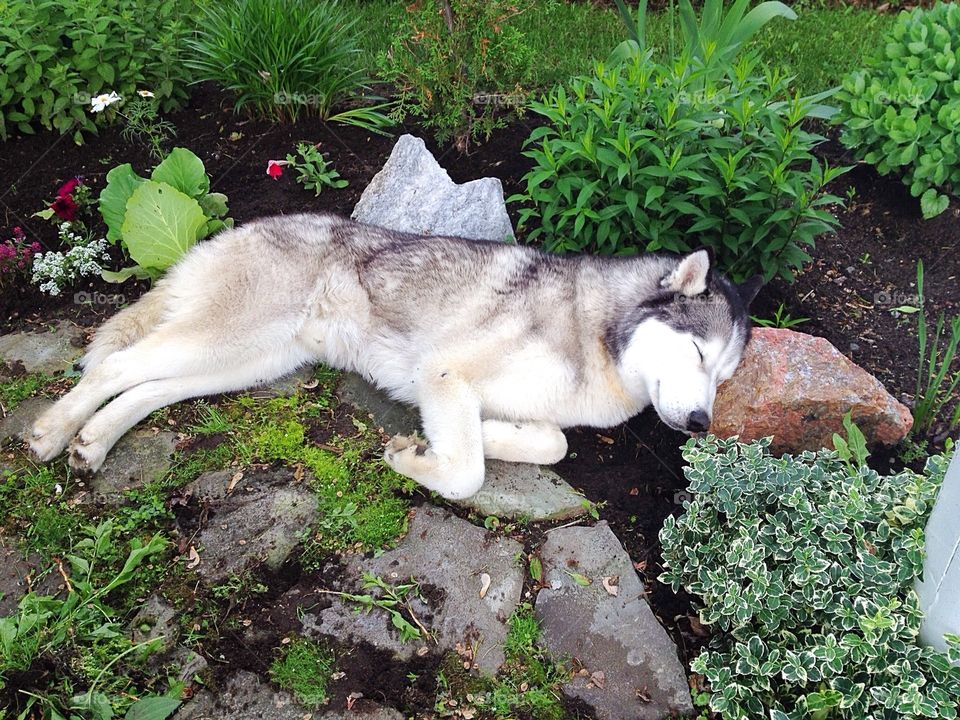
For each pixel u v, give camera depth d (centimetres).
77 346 135
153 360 120
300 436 120
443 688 95
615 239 146
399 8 222
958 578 84
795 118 140
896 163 164
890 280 159
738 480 101
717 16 177
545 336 121
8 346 133
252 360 126
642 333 120
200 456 115
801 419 122
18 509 109
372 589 102
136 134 173
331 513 109
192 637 97
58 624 96
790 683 93
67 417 115
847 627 90
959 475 82
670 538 105
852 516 97
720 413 124
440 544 107
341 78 181
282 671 94
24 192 162
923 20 176
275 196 165
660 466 126
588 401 124
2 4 161
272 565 104
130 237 136
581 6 253
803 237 142
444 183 153
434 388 118
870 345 146
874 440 126
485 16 159
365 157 173
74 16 168
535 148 168
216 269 125
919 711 83
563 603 103
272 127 179
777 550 97
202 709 92
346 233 131
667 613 108
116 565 104
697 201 146
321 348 131
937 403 134
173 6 179
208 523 108
